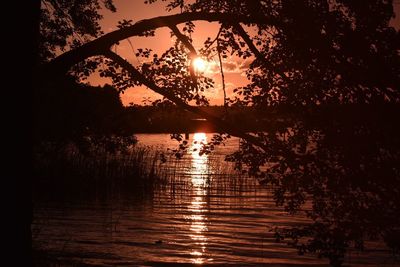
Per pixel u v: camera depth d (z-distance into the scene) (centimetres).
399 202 693
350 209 719
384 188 699
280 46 702
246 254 1692
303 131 710
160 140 8950
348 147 681
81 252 1648
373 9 658
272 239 1900
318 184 732
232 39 715
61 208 2483
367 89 676
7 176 513
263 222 2242
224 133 719
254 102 705
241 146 743
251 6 716
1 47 516
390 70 664
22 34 524
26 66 529
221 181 3450
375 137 677
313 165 714
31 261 527
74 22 1016
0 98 516
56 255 1565
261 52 718
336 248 729
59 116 811
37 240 1759
